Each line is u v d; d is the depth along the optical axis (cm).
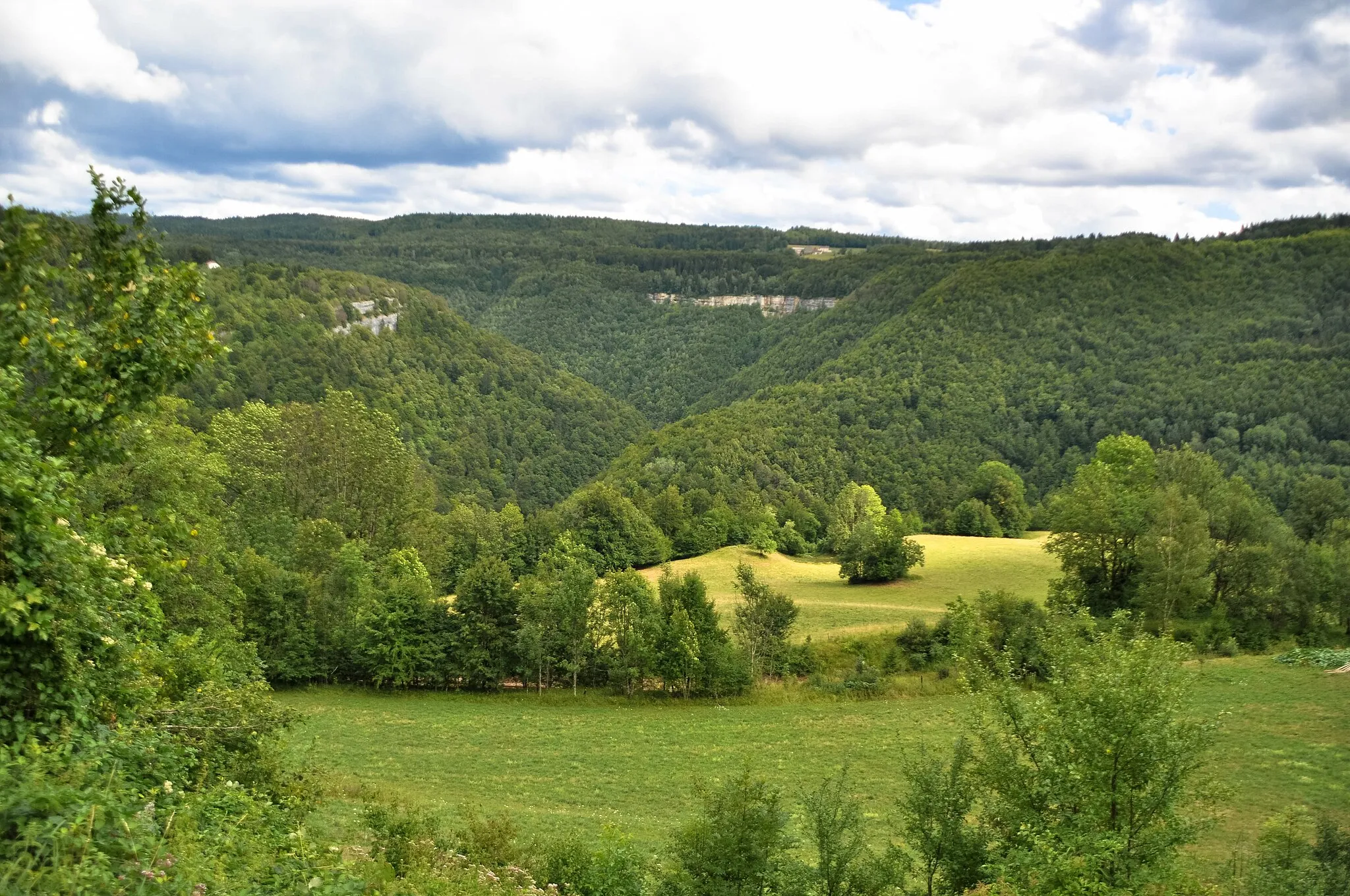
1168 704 1502
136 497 2883
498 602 5172
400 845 1395
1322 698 3978
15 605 761
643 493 11088
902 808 1788
